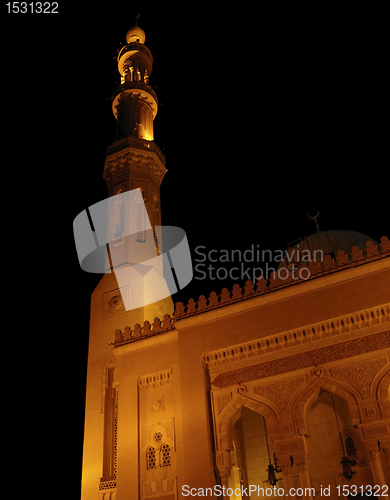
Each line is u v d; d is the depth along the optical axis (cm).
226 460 1856
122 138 3341
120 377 2236
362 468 2050
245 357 2016
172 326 2259
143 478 1983
